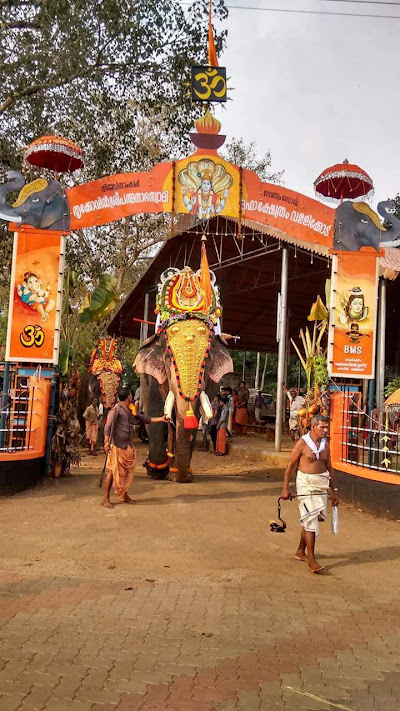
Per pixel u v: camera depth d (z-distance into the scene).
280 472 12.24
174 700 3.36
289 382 36.25
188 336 8.88
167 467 10.48
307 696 3.47
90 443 14.32
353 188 10.70
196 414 9.05
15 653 3.83
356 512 8.53
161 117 18.77
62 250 9.84
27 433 9.43
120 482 8.09
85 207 9.91
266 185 10.34
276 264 18.41
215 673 3.70
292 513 8.19
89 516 7.48
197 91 10.20
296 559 6.21
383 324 12.90
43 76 14.85
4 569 5.52
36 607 4.61
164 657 3.87
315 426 6.05
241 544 6.59
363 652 4.09
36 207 9.81
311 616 4.69
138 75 16.84
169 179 10.09
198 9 16.06
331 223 10.42
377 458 8.80
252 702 3.38
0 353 16.27
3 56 15.07
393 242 10.39
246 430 20.02
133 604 4.76
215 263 18.56
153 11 15.65
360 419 9.67
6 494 8.59
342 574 5.81
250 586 5.34
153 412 10.40
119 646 4.00
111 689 3.45
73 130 16.88
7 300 22.05
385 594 5.32
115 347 14.81
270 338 27.62
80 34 14.84
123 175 10.04
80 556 5.96
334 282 10.36
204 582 5.38
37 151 9.82
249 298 22.25
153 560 5.93
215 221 16.19
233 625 4.43
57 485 9.46
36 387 9.55
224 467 13.11
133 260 25.23
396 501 8.02
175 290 9.61
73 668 3.67
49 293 9.79
